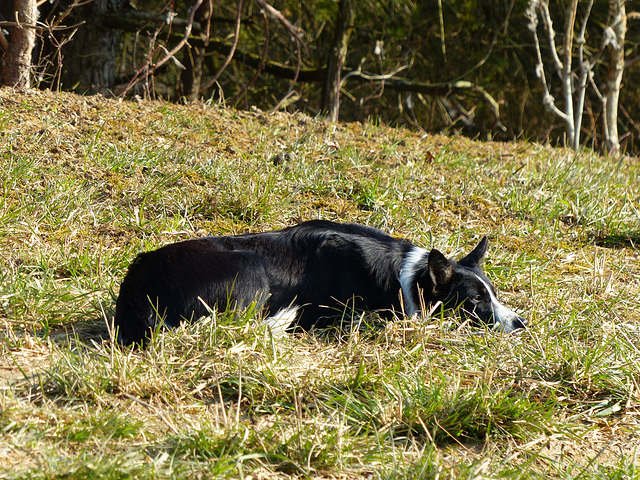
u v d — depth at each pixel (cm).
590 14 2392
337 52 1773
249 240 655
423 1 2253
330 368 570
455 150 1251
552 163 1220
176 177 930
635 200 1116
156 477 414
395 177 1022
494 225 962
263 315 634
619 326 681
